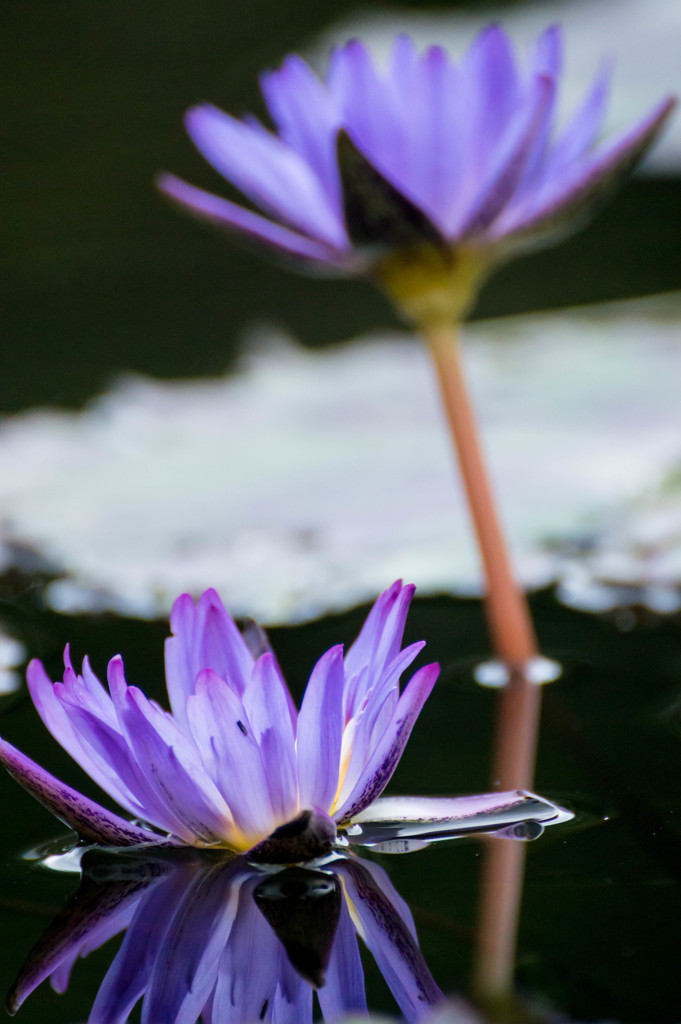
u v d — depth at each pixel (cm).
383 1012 187
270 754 190
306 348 237
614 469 209
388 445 214
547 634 202
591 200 198
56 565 207
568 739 196
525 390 218
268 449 215
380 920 189
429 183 198
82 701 190
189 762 190
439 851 191
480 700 198
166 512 210
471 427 200
